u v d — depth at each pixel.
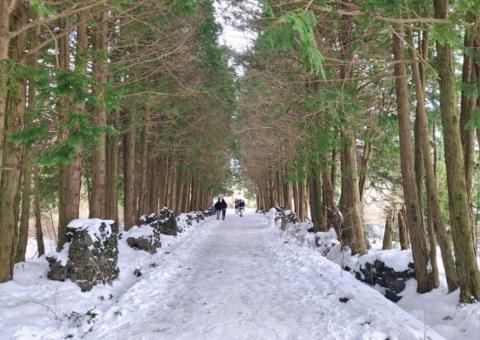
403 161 6.95
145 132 16.30
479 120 5.55
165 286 7.25
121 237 11.31
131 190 14.32
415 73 6.90
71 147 4.59
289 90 9.50
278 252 11.46
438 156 13.85
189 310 5.71
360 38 8.26
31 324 4.74
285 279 7.77
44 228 22.27
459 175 5.77
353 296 5.87
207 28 10.55
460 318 5.20
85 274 6.56
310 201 16.16
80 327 4.91
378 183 16.05
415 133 7.64
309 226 16.30
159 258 10.50
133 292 6.54
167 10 8.72
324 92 7.35
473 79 6.60
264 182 39.72
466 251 5.64
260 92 11.84
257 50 11.38
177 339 4.53
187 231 18.39
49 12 4.16
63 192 8.66
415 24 6.71
